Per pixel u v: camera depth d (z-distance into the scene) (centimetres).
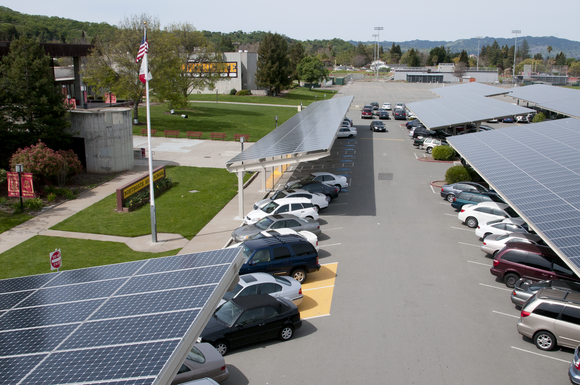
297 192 2703
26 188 2761
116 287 948
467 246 2222
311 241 2025
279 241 1853
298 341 1410
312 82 11906
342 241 2284
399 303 1652
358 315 1567
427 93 11375
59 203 2856
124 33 5234
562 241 1404
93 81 5356
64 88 6650
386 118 7044
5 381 639
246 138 5047
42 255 2111
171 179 3481
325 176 3161
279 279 1633
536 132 2934
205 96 9294
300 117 4569
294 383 1200
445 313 1578
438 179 3556
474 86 7906
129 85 5269
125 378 619
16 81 3070
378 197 3069
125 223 2559
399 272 1920
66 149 3519
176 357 679
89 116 3459
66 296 939
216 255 1041
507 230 2180
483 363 1289
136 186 2898
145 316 788
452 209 2819
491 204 2469
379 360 1301
